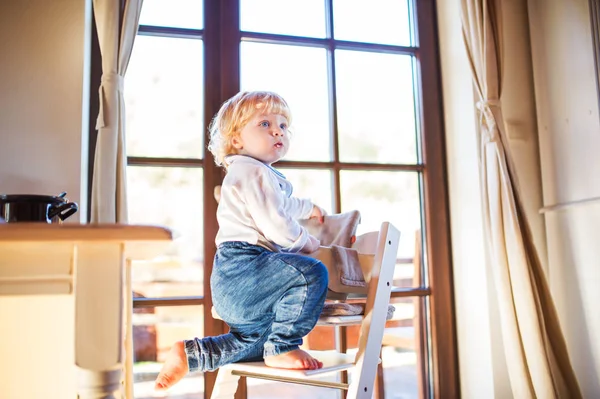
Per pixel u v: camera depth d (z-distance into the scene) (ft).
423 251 6.70
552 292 6.32
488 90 6.04
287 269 3.92
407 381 6.46
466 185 6.46
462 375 6.44
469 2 6.25
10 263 2.52
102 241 2.39
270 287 3.96
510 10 6.78
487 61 6.07
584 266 5.87
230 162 4.50
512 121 6.56
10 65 5.07
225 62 6.18
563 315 6.17
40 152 5.03
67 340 4.28
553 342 5.68
